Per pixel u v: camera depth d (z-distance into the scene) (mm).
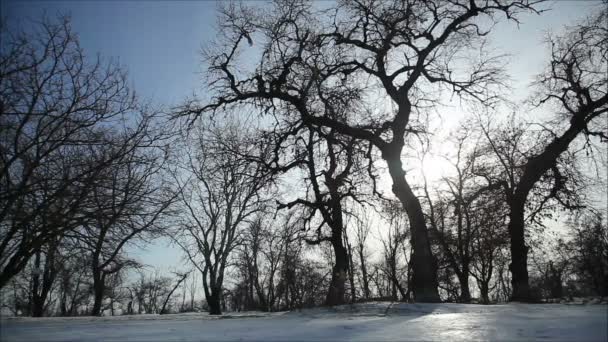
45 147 15242
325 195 22125
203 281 35312
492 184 27250
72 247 16828
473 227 29609
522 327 7520
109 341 8266
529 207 25406
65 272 23156
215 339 7977
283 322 11484
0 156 14875
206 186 33625
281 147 21078
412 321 9539
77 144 15312
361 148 22141
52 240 16531
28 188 14312
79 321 16578
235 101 20719
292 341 7379
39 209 14312
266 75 20672
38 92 14961
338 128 20797
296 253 22422
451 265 30719
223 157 21344
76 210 15109
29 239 15109
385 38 21109
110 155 15742
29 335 9859
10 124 14703
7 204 13945
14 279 20438
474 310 12078
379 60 21281
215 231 35844
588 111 22406
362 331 8328
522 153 26312
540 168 22422
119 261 28297
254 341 7520
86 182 14734
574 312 9602
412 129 22344
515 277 21516
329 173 22328
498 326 7797
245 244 36969
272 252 35406
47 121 15375
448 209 30422
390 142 21062
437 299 18188
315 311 15047
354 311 13891
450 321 8969
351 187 22625
